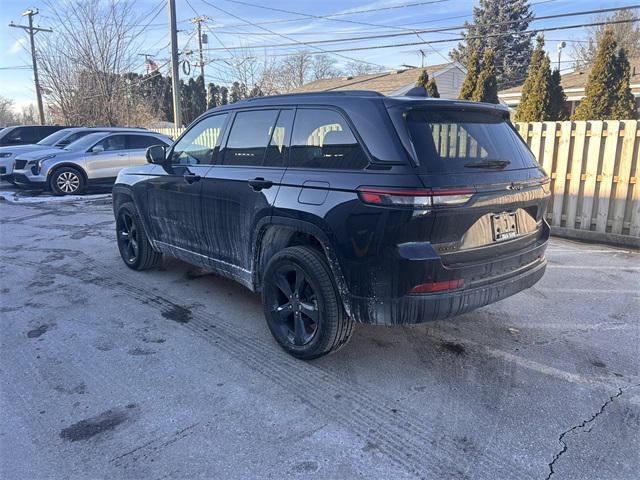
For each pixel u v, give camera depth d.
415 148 2.95
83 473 2.45
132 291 5.10
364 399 3.09
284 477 2.41
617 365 3.53
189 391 3.19
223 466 2.49
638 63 24.39
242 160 4.05
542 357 3.65
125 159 12.76
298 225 3.38
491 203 3.12
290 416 2.91
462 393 3.16
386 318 3.02
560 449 2.62
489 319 4.36
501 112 3.69
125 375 3.39
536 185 3.55
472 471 2.45
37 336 4.01
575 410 2.97
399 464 2.50
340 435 2.74
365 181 3.00
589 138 7.10
